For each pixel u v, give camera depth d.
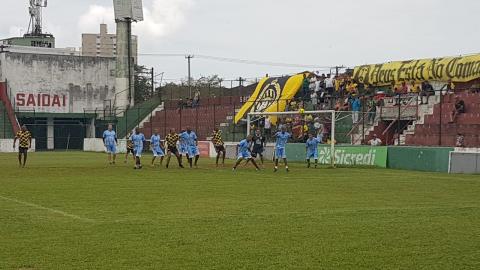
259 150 32.47
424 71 39.75
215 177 24.25
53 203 15.31
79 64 65.38
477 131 34.09
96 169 29.00
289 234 10.94
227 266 8.57
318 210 14.12
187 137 31.09
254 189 19.23
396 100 39.66
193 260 8.91
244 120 47.69
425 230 11.41
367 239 10.50
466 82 37.31
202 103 60.47
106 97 66.62
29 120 63.59
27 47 72.44
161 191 18.44
